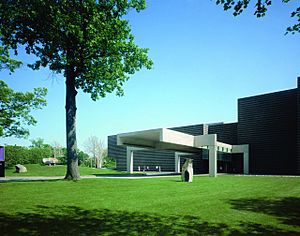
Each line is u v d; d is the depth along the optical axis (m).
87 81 18.36
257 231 5.73
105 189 12.80
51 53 15.26
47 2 13.27
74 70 17.42
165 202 9.32
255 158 37.00
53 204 8.60
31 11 13.45
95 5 15.45
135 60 18.05
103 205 8.60
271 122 36.00
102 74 17.70
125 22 16.59
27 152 41.16
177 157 46.06
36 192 11.20
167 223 6.38
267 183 17.72
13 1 13.36
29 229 5.71
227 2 6.42
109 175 28.55
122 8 16.97
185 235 5.41
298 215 7.36
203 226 6.12
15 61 21.77
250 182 18.55
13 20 14.01
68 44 15.73
